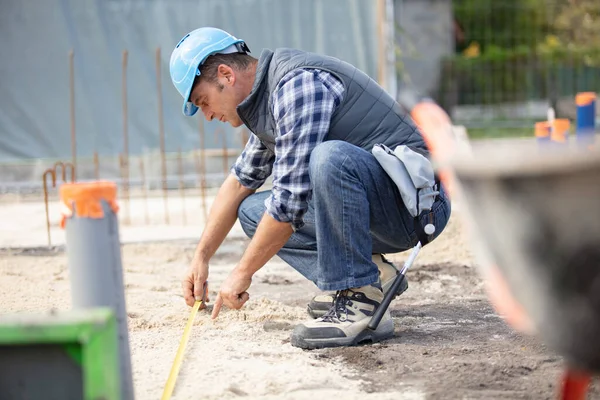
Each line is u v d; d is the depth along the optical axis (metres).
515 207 2.36
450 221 8.17
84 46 13.38
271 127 4.48
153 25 13.34
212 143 13.69
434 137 2.76
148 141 13.60
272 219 4.27
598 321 2.33
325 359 4.26
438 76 17.30
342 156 4.25
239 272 4.41
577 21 20.66
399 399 3.61
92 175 13.60
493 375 3.92
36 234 9.41
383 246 4.82
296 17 13.38
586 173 2.19
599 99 15.55
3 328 2.23
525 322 2.57
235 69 4.48
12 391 2.33
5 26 13.23
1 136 13.47
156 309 5.48
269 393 3.73
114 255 2.96
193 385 3.84
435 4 18.17
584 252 2.28
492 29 19.42
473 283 6.39
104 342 2.28
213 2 13.30
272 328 4.95
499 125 16.38
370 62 13.48
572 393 2.74
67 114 13.48
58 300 5.93
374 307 4.52
